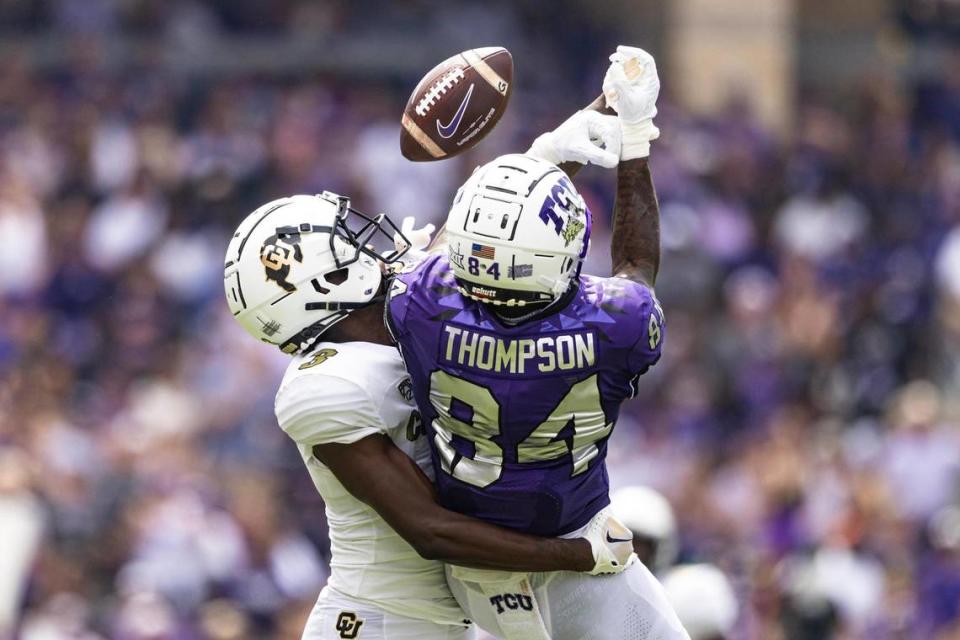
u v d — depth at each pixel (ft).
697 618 67.77
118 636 111.24
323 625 51.85
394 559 50.67
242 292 48.39
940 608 120.88
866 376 161.79
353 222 130.41
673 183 175.22
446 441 46.96
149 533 119.96
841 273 174.81
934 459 141.79
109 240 167.84
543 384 45.42
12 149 177.27
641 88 49.11
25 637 112.57
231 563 120.06
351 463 47.60
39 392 145.48
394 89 194.49
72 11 197.47
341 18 197.77
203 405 144.97
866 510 127.54
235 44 193.36
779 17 200.75
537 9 201.46
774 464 135.23
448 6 199.93
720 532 127.44
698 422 148.15
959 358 164.76
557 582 49.73
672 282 164.76
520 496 46.60
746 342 158.92
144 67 192.03
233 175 174.70
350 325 48.60
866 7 201.67
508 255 44.24
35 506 119.85
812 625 108.06
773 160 185.98
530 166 45.11
